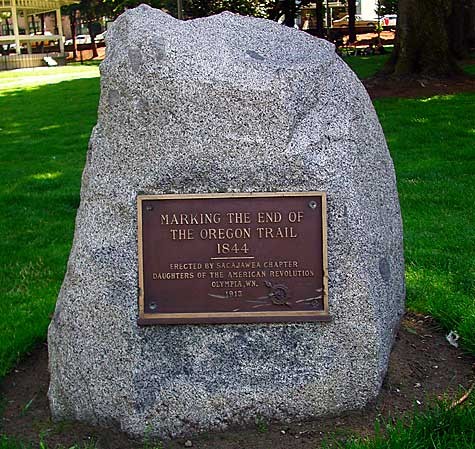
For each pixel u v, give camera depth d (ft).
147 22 6.45
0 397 7.01
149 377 6.18
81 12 73.10
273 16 36.55
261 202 6.21
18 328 8.39
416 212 12.39
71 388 6.40
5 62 58.34
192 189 6.22
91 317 6.28
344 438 5.98
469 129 18.48
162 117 6.16
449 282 9.30
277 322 6.22
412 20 26.07
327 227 6.20
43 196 14.71
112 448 6.09
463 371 7.10
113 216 6.26
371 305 6.22
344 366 6.24
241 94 6.12
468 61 34.91
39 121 25.63
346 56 43.75
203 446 6.03
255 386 6.19
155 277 6.26
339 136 6.29
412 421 6.02
